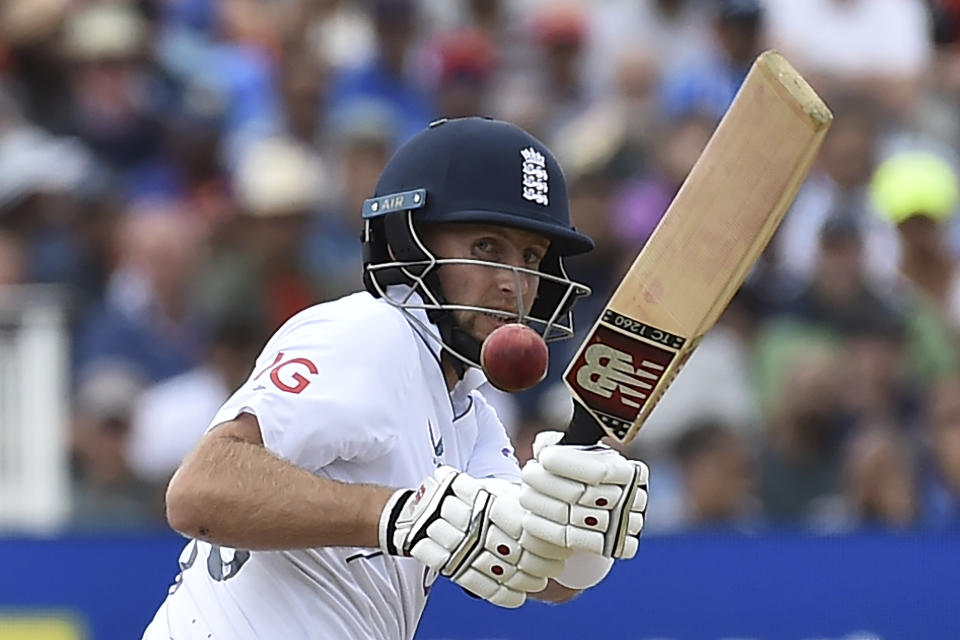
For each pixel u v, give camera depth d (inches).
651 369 382.0
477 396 466.3
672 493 888.3
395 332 409.4
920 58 1167.6
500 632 743.7
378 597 421.7
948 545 750.5
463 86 1105.4
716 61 1122.0
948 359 960.3
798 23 1151.0
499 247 422.3
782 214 371.6
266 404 388.8
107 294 948.6
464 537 375.2
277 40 1122.0
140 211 985.5
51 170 987.9
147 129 1053.2
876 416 923.4
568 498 370.0
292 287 958.4
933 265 999.6
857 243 964.6
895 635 748.0
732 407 908.6
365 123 1035.9
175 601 430.0
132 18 1082.1
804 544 750.5
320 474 405.4
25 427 856.3
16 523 848.3
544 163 425.7
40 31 1050.7
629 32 1162.6
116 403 877.8
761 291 967.0
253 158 1023.0
